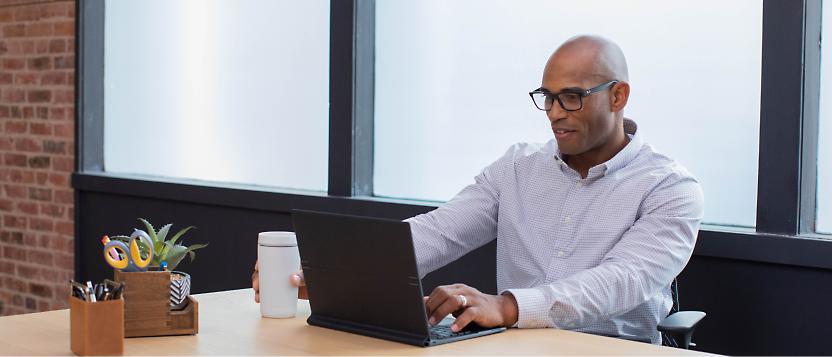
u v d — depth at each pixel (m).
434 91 2.74
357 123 2.87
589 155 1.83
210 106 3.46
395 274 1.26
